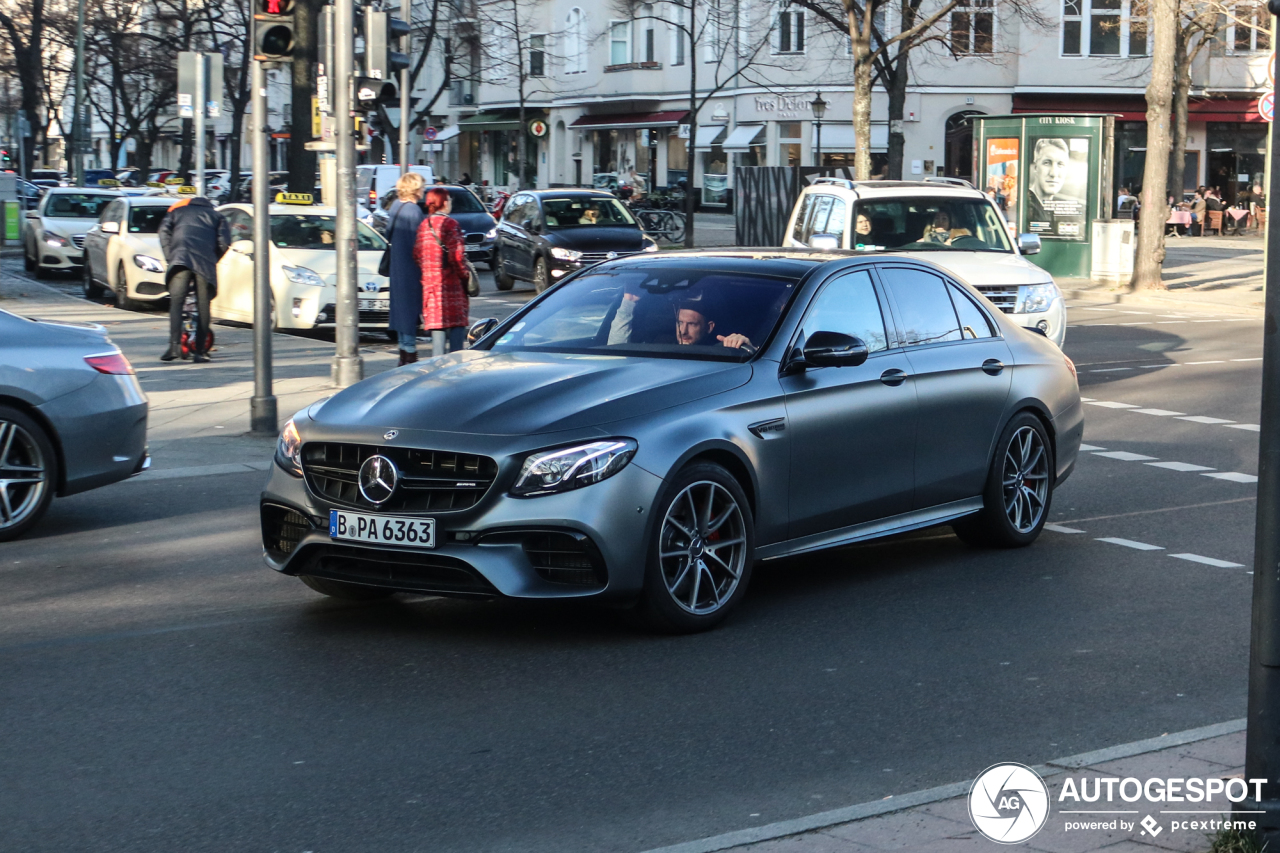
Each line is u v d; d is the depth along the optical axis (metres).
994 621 6.93
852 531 7.49
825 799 4.69
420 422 6.44
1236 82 53.69
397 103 14.39
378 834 4.41
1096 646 6.52
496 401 6.54
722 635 6.66
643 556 6.36
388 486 6.32
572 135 65.38
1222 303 25.81
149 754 5.11
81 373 8.77
